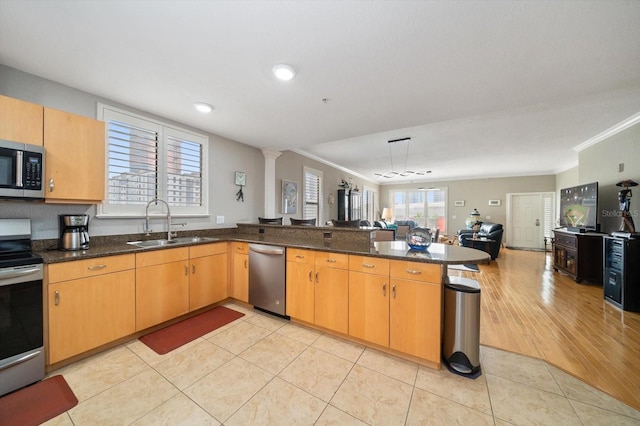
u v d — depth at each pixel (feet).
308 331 7.97
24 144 5.87
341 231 9.16
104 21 4.80
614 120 11.63
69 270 6.03
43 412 4.73
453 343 6.01
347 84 7.10
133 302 7.22
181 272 8.46
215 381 5.65
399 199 33.88
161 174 9.59
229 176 12.31
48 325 5.74
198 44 5.47
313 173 19.20
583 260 13.47
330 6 4.44
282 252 8.52
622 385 5.54
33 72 6.61
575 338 7.63
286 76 6.48
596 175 14.46
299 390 5.38
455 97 7.84
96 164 7.20
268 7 4.45
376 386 5.53
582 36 5.13
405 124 10.25
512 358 6.58
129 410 4.81
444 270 6.71
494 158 19.74
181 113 9.20
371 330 6.81
